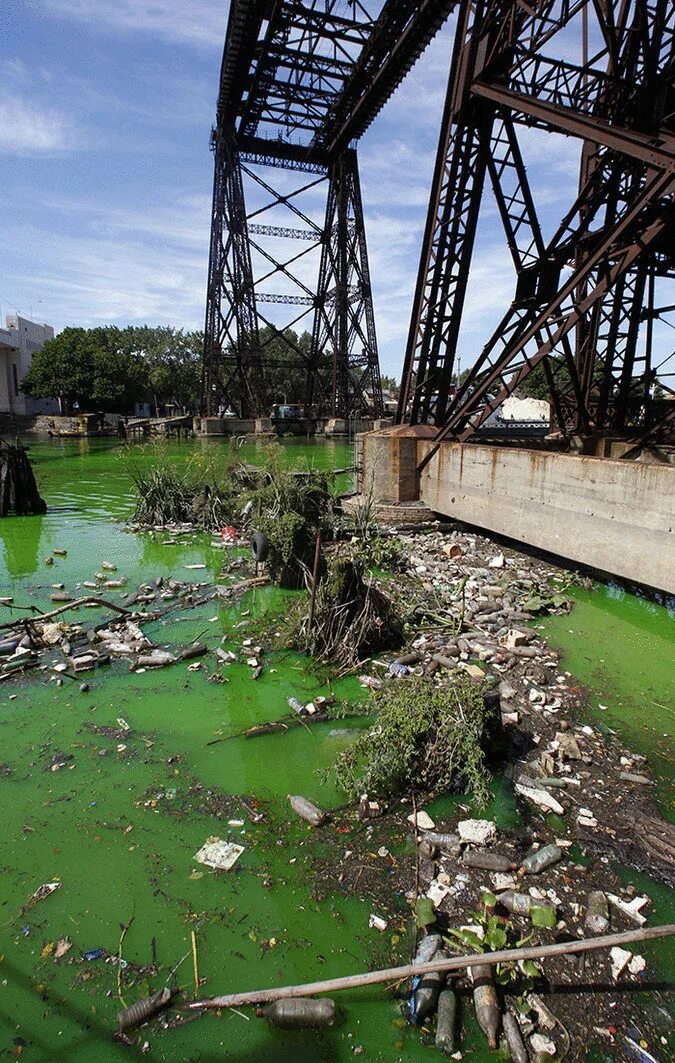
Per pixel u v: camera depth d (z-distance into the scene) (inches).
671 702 197.3
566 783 155.4
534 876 125.3
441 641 235.9
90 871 126.2
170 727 179.8
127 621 255.0
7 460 482.3
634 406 510.3
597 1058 91.7
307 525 308.2
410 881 123.6
